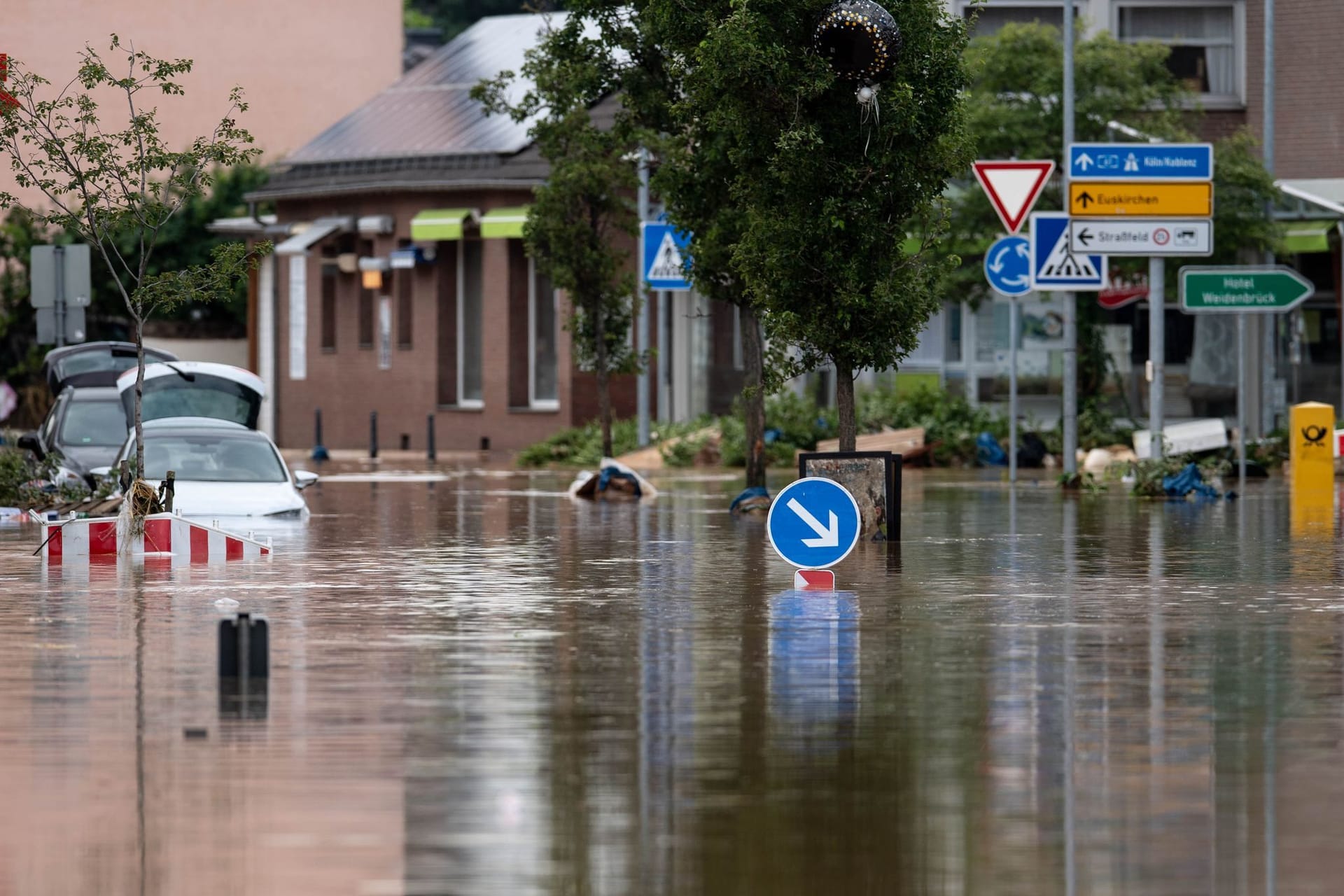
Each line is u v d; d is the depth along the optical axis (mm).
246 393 83875
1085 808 22250
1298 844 20688
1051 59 107750
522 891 18953
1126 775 23938
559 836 21000
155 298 57000
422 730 26797
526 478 99625
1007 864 19891
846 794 22906
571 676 31578
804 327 58594
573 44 74562
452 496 82750
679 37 63844
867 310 58188
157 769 24234
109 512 58500
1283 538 57594
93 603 41656
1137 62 108812
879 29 56062
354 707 28594
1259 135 121375
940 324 120750
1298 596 42531
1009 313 119875
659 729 26938
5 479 73062
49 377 91562
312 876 19469
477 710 28391
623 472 80125
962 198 109375
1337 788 23266
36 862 20000
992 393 120188
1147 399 119312
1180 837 20938
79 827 21375
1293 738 26203
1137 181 76188
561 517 68875
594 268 86562
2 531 64688
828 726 27109
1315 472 84562
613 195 86312
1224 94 122438
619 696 29594
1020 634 36406
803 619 38781
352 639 35906
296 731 26703
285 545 57000
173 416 82750
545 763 24656
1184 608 40500
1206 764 24562
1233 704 28891
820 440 109625
